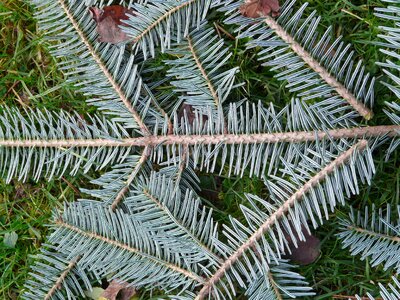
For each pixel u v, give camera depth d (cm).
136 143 37
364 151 34
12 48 44
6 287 43
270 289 35
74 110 43
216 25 41
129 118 37
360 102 35
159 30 37
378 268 39
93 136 39
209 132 36
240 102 37
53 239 37
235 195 41
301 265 39
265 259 37
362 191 39
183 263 36
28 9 44
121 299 40
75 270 39
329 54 34
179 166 37
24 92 44
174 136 37
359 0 40
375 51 39
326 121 35
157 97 41
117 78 37
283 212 34
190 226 37
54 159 38
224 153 37
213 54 37
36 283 38
